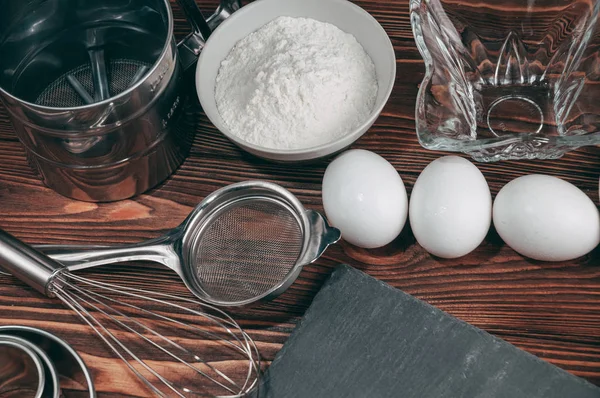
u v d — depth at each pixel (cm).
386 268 50
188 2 52
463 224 46
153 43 53
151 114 48
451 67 53
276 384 46
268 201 51
